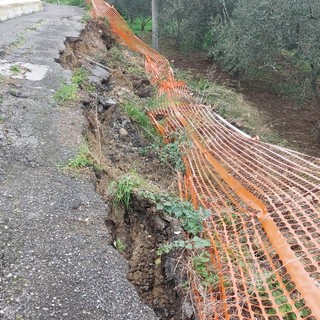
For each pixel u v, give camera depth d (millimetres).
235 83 12016
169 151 5504
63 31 9594
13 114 4930
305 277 2904
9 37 8656
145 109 6973
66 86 5934
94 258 2896
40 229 3109
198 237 3449
